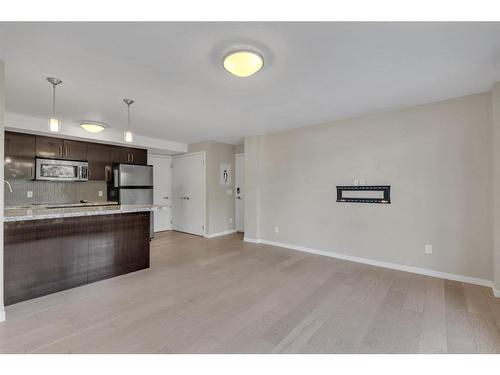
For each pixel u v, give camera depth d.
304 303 2.39
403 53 1.96
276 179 4.61
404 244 3.26
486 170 2.74
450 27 1.64
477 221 2.79
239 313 2.20
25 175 3.92
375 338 1.85
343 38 1.77
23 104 3.10
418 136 3.15
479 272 2.79
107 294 2.57
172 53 1.96
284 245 4.51
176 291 2.65
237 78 2.39
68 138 4.32
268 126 4.21
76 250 2.77
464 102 2.86
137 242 3.29
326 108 3.27
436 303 2.37
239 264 3.55
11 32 1.67
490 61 2.08
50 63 2.10
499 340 1.81
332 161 3.89
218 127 4.29
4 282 2.32
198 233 5.60
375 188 3.47
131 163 5.21
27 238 2.46
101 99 2.93
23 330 1.92
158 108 3.26
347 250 3.75
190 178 5.80
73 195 4.69
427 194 3.10
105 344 1.76
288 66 2.16
